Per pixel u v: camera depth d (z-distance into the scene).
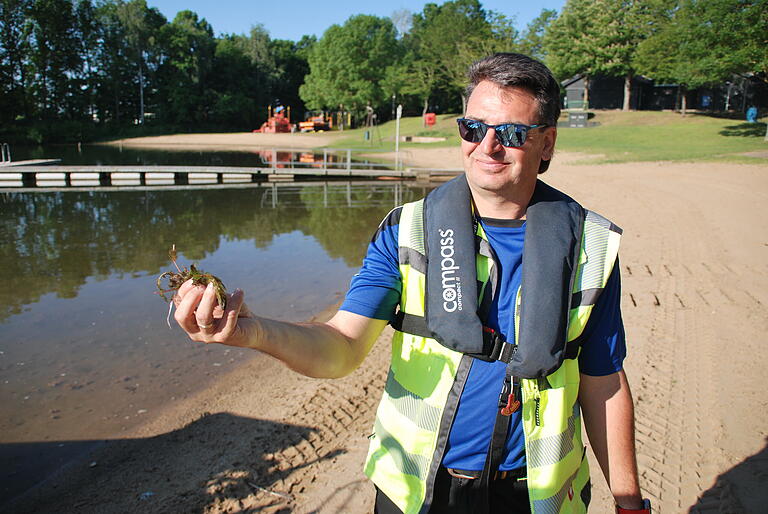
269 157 44.41
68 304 8.12
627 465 1.72
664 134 38.47
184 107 80.00
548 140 1.72
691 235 10.51
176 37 80.44
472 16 80.56
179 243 12.72
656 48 46.91
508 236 1.68
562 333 1.56
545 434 1.63
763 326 5.95
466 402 1.63
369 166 34.22
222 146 60.66
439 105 81.12
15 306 8.05
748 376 4.86
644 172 21.22
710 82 36.06
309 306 8.13
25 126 66.38
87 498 3.73
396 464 1.71
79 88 72.94
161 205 19.06
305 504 3.49
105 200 20.38
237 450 4.16
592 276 1.63
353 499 3.50
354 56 74.88
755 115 40.78
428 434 1.66
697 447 3.87
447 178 28.48
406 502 1.68
